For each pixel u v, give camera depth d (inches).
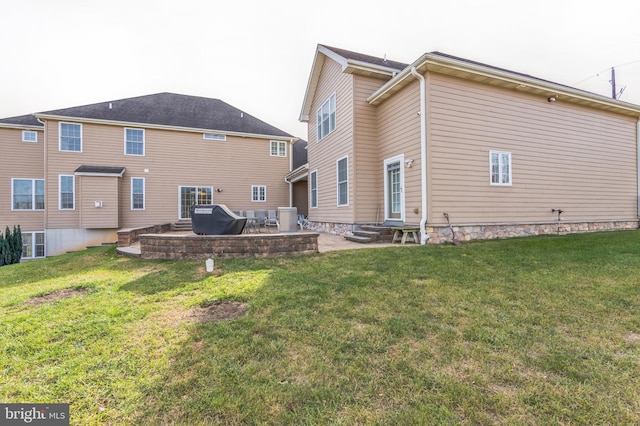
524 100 346.6
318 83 502.3
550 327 105.9
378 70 375.6
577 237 312.8
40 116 526.0
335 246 292.5
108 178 544.4
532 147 351.3
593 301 128.7
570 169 377.1
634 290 140.6
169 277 182.7
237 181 670.5
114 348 96.9
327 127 468.8
